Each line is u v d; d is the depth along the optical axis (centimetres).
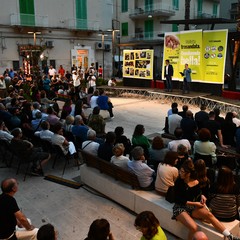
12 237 341
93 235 272
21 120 793
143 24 3647
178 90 1584
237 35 1391
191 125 707
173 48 1549
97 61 2886
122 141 649
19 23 2292
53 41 2528
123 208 505
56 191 567
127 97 1719
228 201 387
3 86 1525
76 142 689
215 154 569
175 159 464
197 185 398
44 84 1488
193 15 3756
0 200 340
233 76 1459
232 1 2938
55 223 462
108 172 535
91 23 2730
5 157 712
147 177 483
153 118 1182
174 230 425
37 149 652
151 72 1689
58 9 2519
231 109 1255
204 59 1428
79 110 929
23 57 2355
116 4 3803
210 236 373
